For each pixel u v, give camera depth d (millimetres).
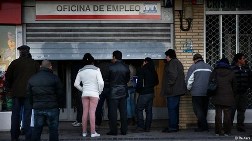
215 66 13789
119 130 13992
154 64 14719
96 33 14422
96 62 14750
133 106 14852
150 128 14250
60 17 14328
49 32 14352
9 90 13125
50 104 10516
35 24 14336
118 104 13000
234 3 14711
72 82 15008
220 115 12805
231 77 12656
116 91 12844
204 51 14508
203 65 13461
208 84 12758
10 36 14234
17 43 14234
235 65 13539
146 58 13594
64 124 15016
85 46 14391
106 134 13125
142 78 13445
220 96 12594
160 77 15711
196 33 14438
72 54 14383
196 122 14336
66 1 14336
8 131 14070
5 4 14062
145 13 14438
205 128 13609
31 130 11586
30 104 10961
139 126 13648
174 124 13469
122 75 12875
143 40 14492
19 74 11867
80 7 14359
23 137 12617
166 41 14523
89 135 13016
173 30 14500
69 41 14383
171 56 13508
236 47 14836
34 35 14344
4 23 14102
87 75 12570
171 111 13453
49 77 10555
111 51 14438
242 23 14836
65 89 15555
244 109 13539
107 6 14391
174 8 14352
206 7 14586
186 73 14422
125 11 14422
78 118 14609
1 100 14250
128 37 14461
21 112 12438
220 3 14656
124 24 14453
